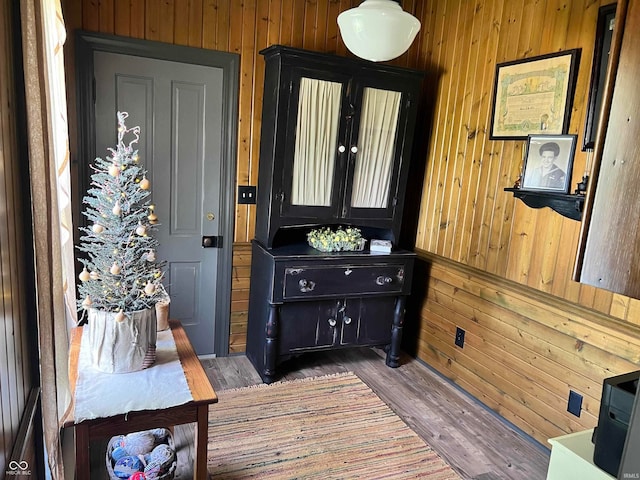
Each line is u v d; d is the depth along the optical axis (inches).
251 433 91.7
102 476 74.7
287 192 110.2
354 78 109.6
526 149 91.1
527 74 93.0
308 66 105.2
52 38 62.5
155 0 103.5
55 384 50.8
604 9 77.7
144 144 109.2
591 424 82.7
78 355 64.8
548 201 86.7
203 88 111.8
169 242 116.2
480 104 106.0
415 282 129.5
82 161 102.8
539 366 92.6
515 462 88.0
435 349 122.2
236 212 120.4
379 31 77.4
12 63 54.0
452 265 115.1
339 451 87.8
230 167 117.3
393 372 121.9
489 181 103.7
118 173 57.8
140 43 103.7
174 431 83.6
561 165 85.1
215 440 88.9
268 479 79.1
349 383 114.7
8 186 50.9
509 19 97.9
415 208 129.3
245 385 111.3
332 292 112.9
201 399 57.1
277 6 114.3
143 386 58.3
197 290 121.3
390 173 118.7
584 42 82.7
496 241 102.0
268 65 110.2
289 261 106.8
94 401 54.3
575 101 84.4
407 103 115.6
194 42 108.6
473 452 90.3
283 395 107.3
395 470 83.6
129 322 59.7
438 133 120.0
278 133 106.2
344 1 120.8
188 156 113.8
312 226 127.2
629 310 76.4
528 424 95.2
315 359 127.4
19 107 57.1
